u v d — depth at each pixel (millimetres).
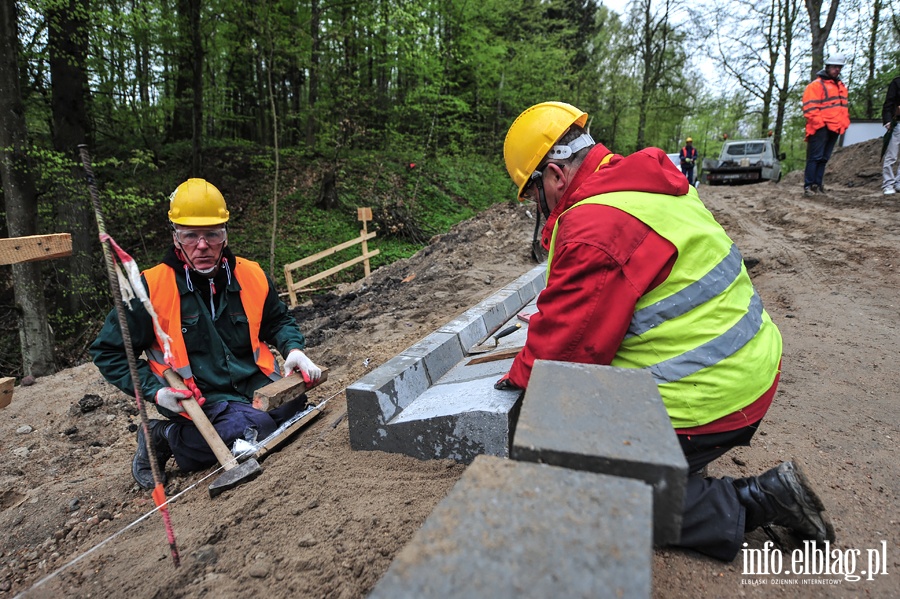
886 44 21969
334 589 1720
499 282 6805
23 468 3818
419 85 18375
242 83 20047
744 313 1833
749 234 7301
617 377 1450
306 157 18484
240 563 1931
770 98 25047
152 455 1985
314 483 2404
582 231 1772
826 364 3688
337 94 16812
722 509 1758
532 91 21219
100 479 3504
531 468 1021
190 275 3115
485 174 19844
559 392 1350
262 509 2262
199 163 15047
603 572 756
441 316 5797
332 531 2012
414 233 15961
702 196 11406
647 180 1874
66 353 11289
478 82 20266
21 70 11289
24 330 9562
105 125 15742
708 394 1733
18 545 2832
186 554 2029
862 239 6301
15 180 9305
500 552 811
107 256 1980
